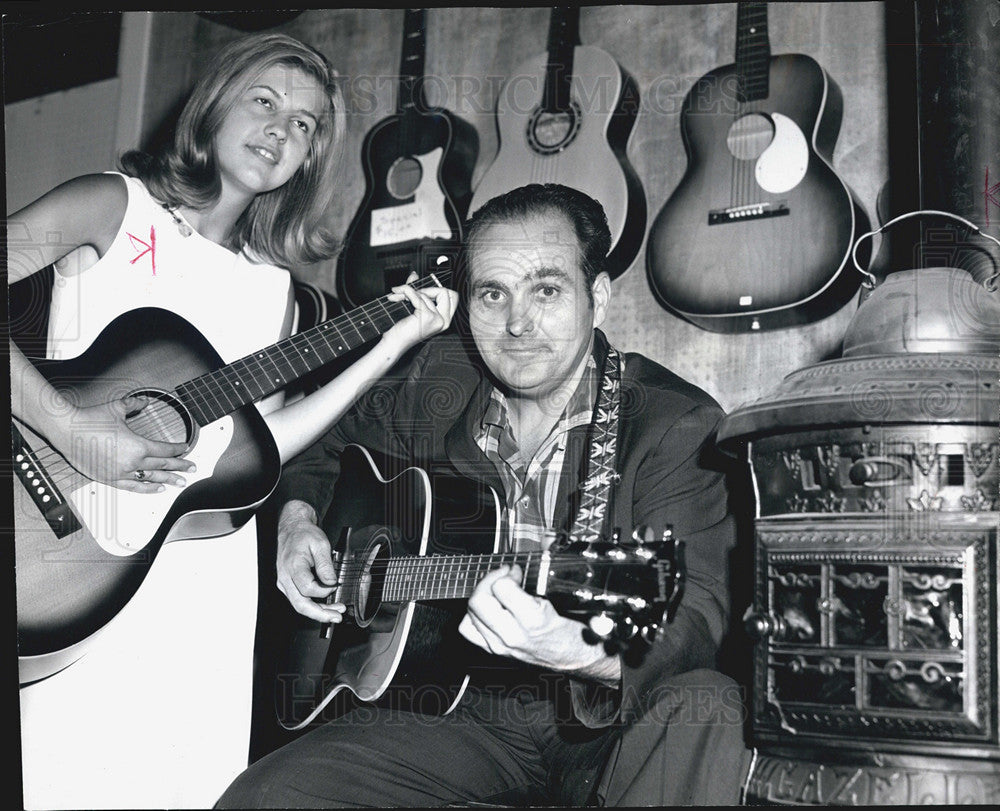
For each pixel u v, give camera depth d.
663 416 2.12
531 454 2.14
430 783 1.91
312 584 2.09
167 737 2.15
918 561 1.48
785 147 2.19
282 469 2.26
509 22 2.38
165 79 2.41
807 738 1.53
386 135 2.39
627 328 2.21
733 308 2.16
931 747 1.45
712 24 2.27
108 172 2.37
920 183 1.96
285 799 1.89
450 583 1.91
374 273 2.33
